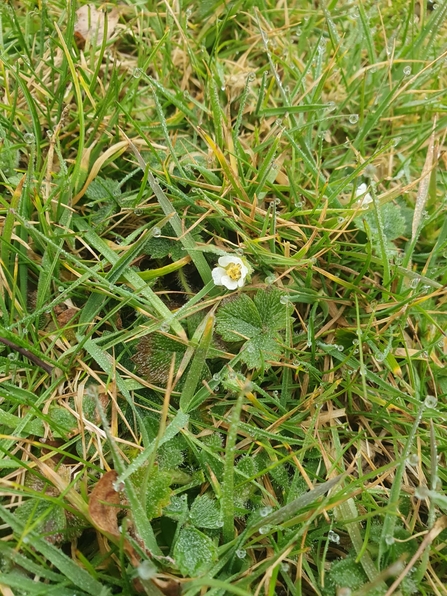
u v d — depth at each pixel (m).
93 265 0.13
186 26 0.17
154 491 0.10
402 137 0.17
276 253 0.14
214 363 0.13
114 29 0.17
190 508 0.11
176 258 0.13
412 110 0.17
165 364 0.12
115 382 0.12
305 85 0.17
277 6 0.19
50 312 0.13
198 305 0.12
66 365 0.12
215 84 0.15
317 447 0.12
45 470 0.10
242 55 0.18
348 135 0.17
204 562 0.10
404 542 0.11
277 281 0.13
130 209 0.14
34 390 0.12
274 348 0.12
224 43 0.18
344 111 0.17
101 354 0.12
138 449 0.11
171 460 0.11
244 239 0.13
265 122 0.16
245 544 0.11
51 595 0.10
